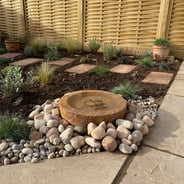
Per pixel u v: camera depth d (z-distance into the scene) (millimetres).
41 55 5336
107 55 4922
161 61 4609
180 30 4637
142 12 4879
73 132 2039
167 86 3270
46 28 6414
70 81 3488
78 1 5551
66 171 1630
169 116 2420
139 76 3744
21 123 2092
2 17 7156
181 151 1843
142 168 1650
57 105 2465
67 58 5082
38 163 1726
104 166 1679
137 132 1963
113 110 2166
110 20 5324
